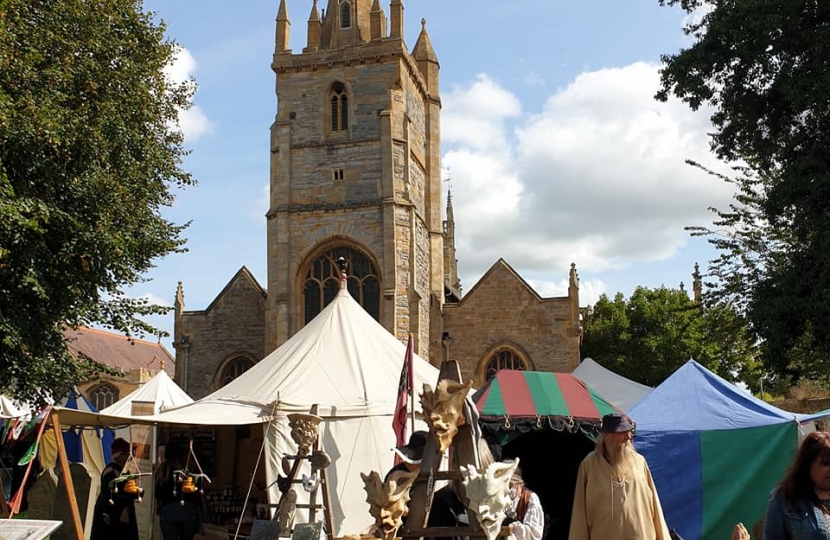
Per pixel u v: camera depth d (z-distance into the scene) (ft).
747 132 72.95
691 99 73.41
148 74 71.77
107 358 219.41
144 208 72.43
